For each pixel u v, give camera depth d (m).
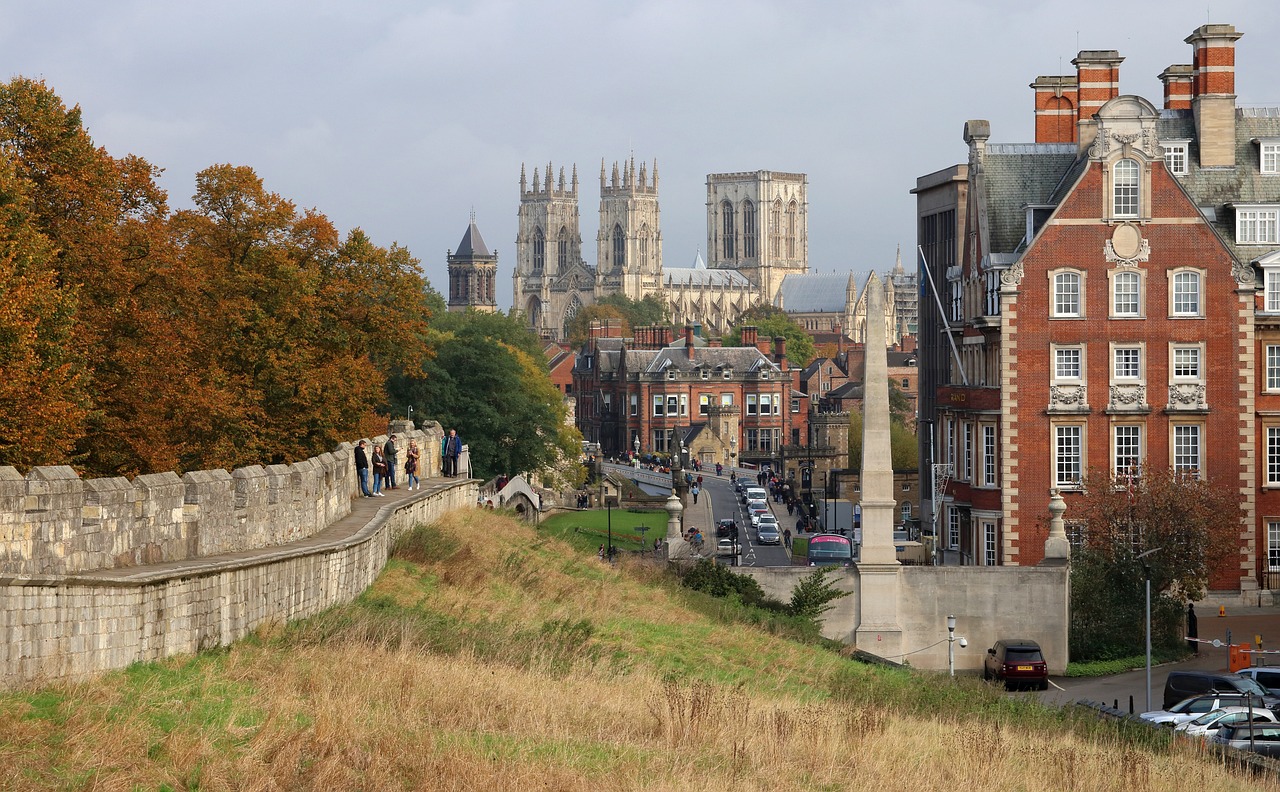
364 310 102.38
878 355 83.56
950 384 109.88
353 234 102.06
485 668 42.06
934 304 136.88
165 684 34.44
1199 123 105.06
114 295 69.75
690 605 71.12
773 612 80.00
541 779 30.97
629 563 79.50
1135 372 98.75
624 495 190.25
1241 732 55.41
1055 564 87.00
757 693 49.44
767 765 36.16
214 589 40.34
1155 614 88.25
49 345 59.16
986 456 100.75
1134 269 98.50
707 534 148.88
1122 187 98.75
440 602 55.75
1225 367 98.50
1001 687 71.06
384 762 30.64
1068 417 98.56
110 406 68.88
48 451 57.19
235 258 89.50
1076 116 116.94
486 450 149.00
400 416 146.75
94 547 38.00
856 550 111.38
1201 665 84.06
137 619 36.16
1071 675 82.94
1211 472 98.56
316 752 30.77
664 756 35.09
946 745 42.59
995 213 104.38
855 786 35.78
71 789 26.64
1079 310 98.75
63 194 69.19
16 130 69.25
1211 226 98.50
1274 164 104.81
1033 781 39.88
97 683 33.00
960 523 105.56
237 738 30.92
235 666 37.78
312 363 91.00
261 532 49.09
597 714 38.44
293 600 46.53
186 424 73.62
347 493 63.84
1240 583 98.00
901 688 57.59
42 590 32.19
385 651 42.38
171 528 42.06
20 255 59.69
